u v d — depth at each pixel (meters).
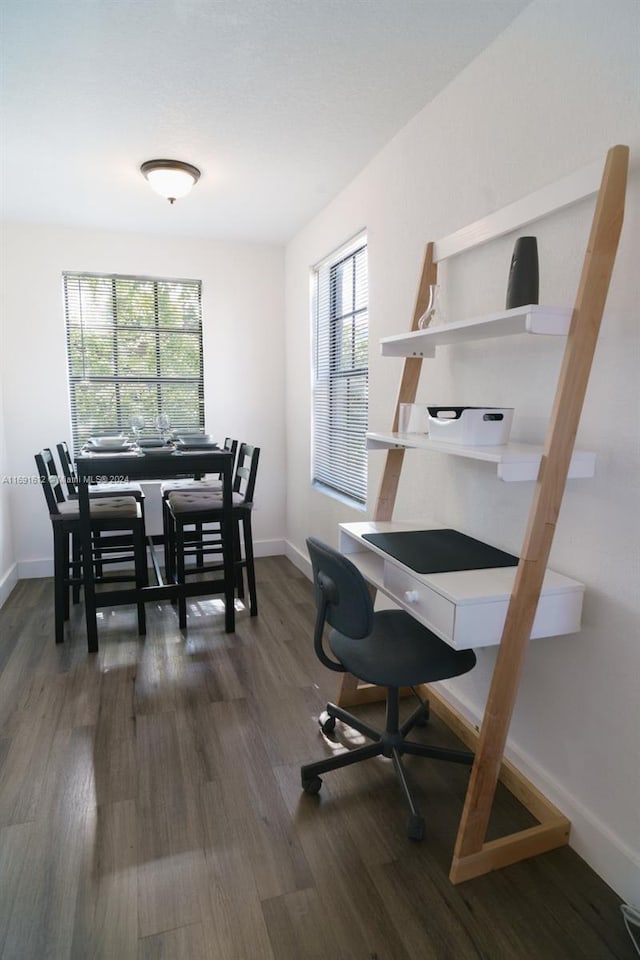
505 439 1.66
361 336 3.18
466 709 2.17
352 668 1.72
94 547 3.78
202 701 2.40
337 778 1.92
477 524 2.05
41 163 2.82
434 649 1.80
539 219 1.64
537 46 1.64
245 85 2.11
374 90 2.15
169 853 1.58
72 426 4.12
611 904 1.44
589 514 1.52
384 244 2.70
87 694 2.45
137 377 4.22
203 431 4.40
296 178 3.03
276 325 4.48
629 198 1.35
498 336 1.82
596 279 1.32
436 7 1.68
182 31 1.79
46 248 3.88
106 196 3.30
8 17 1.71
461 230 1.94
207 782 1.88
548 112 1.61
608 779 1.50
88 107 2.27
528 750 1.81
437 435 1.77
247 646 2.96
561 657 1.65
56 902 1.43
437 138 2.20
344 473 3.50
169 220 3.76
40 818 1.71
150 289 4.17
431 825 1.71
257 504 4.62
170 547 3.73
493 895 1.46
